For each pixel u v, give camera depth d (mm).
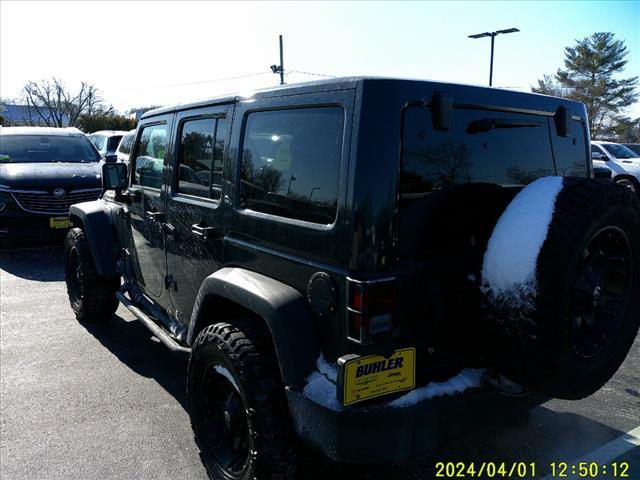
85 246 5125
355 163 2090
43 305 6141
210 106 3123
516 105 2664
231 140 2871
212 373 2768
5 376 4285
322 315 2242
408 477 2971
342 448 2088
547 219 2084
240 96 2854
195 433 2912
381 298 2076
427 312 2240
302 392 2199
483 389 2338
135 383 4168
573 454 3201
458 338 2363
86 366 4480
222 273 2760
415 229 2205
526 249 2078
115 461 3145
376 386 2111
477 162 2486
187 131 3398
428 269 2227
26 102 51969
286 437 2373
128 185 4402
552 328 2057
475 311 2318
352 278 2084
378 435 2096
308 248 2299
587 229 2076
